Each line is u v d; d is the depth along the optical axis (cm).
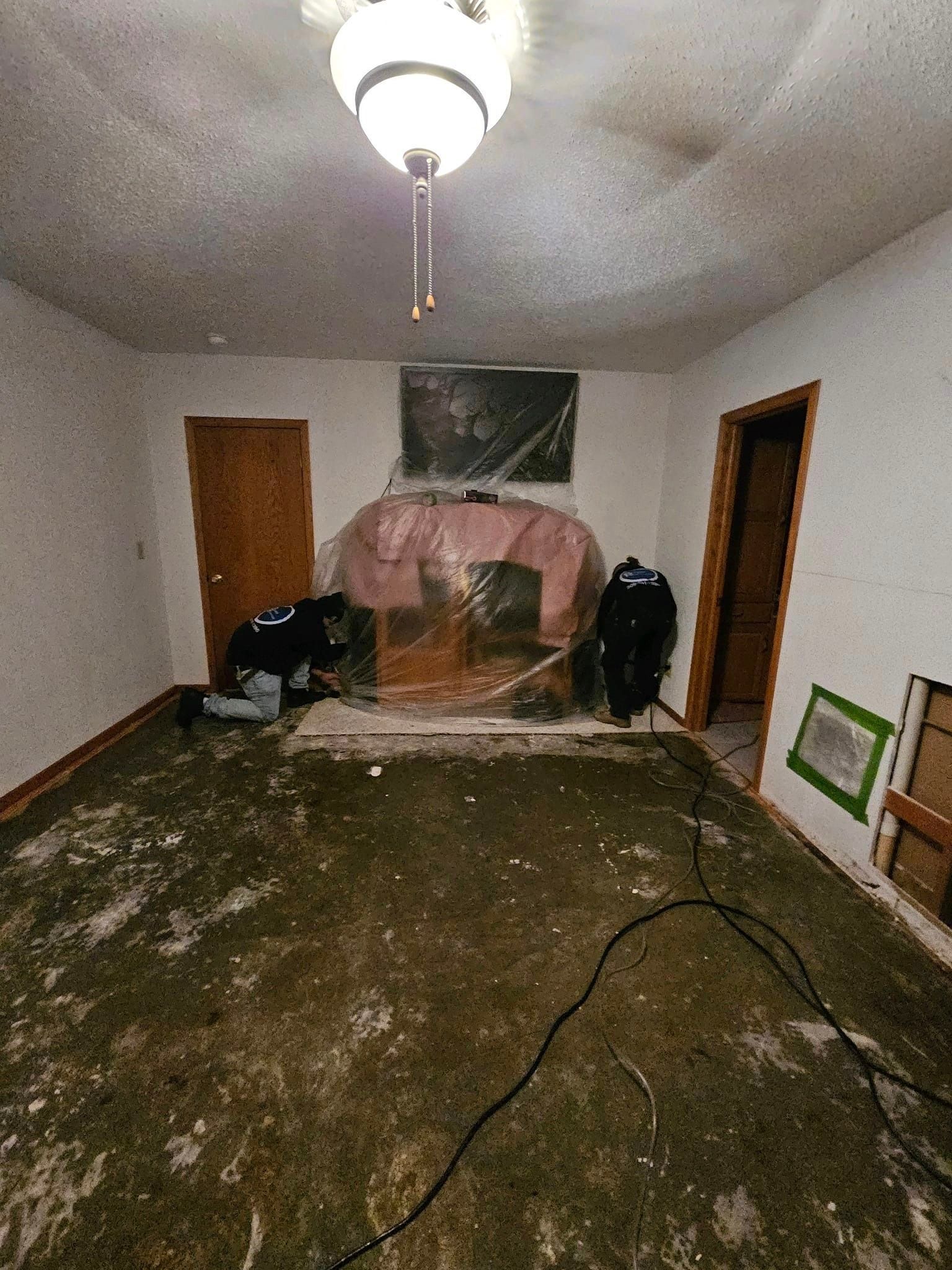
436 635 330
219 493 369
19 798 246
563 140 145
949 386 170
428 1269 98
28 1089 127
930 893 180
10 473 240
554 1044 139
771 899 191
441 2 98
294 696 358
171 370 349
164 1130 119
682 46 114
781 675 248
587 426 375
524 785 265
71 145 149
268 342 323
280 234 196
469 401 368
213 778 268
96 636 300
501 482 380
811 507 231
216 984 155
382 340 318
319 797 252
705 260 210
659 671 365
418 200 173
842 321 214
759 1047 139
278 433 365
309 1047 138
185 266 223
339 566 372
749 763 293
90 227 192
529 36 112
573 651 343
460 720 337
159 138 146
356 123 140
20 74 123
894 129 137
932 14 104
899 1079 132
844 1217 106
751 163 153
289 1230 103
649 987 155
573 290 241
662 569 381
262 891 192
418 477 376
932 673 177
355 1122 121
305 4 105
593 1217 106
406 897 190
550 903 188
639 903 188
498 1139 118
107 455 311
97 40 114
